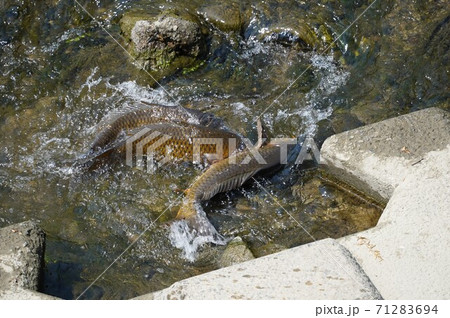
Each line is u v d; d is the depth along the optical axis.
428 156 3.15
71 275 3.07
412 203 2.99
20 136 3.57
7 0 4.15
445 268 2.80
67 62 3.91
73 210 3.31
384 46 3.91
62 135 3.58
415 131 3.24
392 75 3.80
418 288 2.76
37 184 3.39
